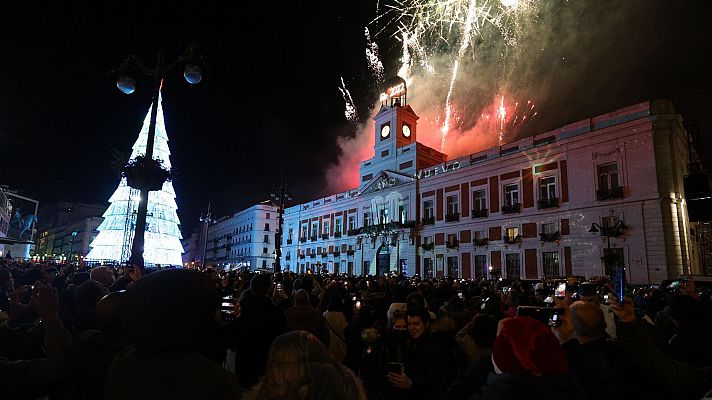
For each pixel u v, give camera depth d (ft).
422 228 140.05
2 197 191.72
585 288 17.38
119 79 37.93
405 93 165.48
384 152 162.20
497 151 122.31
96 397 9.35
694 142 97.35
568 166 103.96
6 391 8.05
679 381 10.48
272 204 269.64
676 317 14.16
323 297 29.96
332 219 182.19
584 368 10.48
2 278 21.59
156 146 131.95
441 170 137.80
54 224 401.70
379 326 18.34
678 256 85.05
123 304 7.11
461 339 15.71
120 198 125.39
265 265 260.42
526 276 108.78
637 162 92.27
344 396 5.92
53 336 9.02
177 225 139.64
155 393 6.19
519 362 6.83
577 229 99.91
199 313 7.06
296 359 6.13
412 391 14.02
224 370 6.84
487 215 120.67
